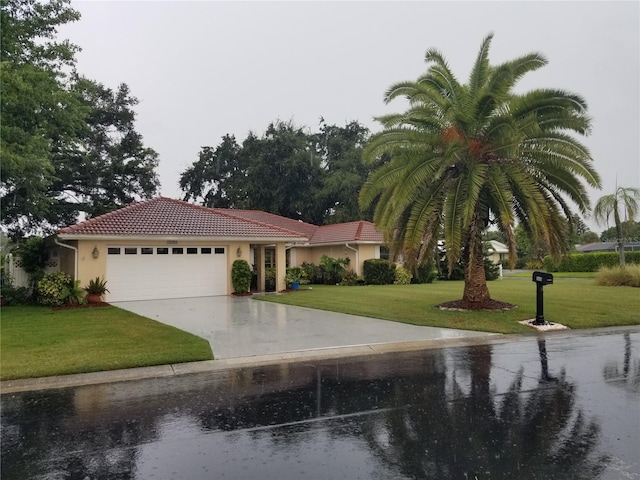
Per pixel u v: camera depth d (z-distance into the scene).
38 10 17.72
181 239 17.94
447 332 10.45
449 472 3.81
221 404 5.66
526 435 4.55
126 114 33.62
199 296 18.70
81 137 30.06
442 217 12.96
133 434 4.72
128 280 17.47
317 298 17.31
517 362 7.69
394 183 12.67
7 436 4.70
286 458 4.12
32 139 14.72
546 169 12.62
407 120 13.34
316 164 40.81
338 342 9.42
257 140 42.31
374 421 4.99
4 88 13.99
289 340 9.63
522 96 12.17
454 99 13.09
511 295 17.94
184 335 9.95
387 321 11.98
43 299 15.40
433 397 5.80
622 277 22.78
